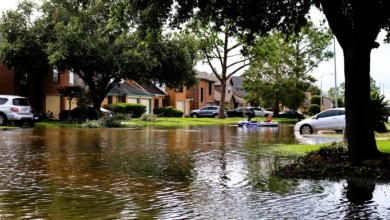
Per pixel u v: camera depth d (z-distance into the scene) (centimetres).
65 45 2964
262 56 4906
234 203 664
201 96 6650
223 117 5147
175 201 675
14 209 614
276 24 1340
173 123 3775
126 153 1333
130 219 566
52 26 3250
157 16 1269
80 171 966
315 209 625
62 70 3359
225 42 5088
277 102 6081
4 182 825
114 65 3086
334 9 1007
